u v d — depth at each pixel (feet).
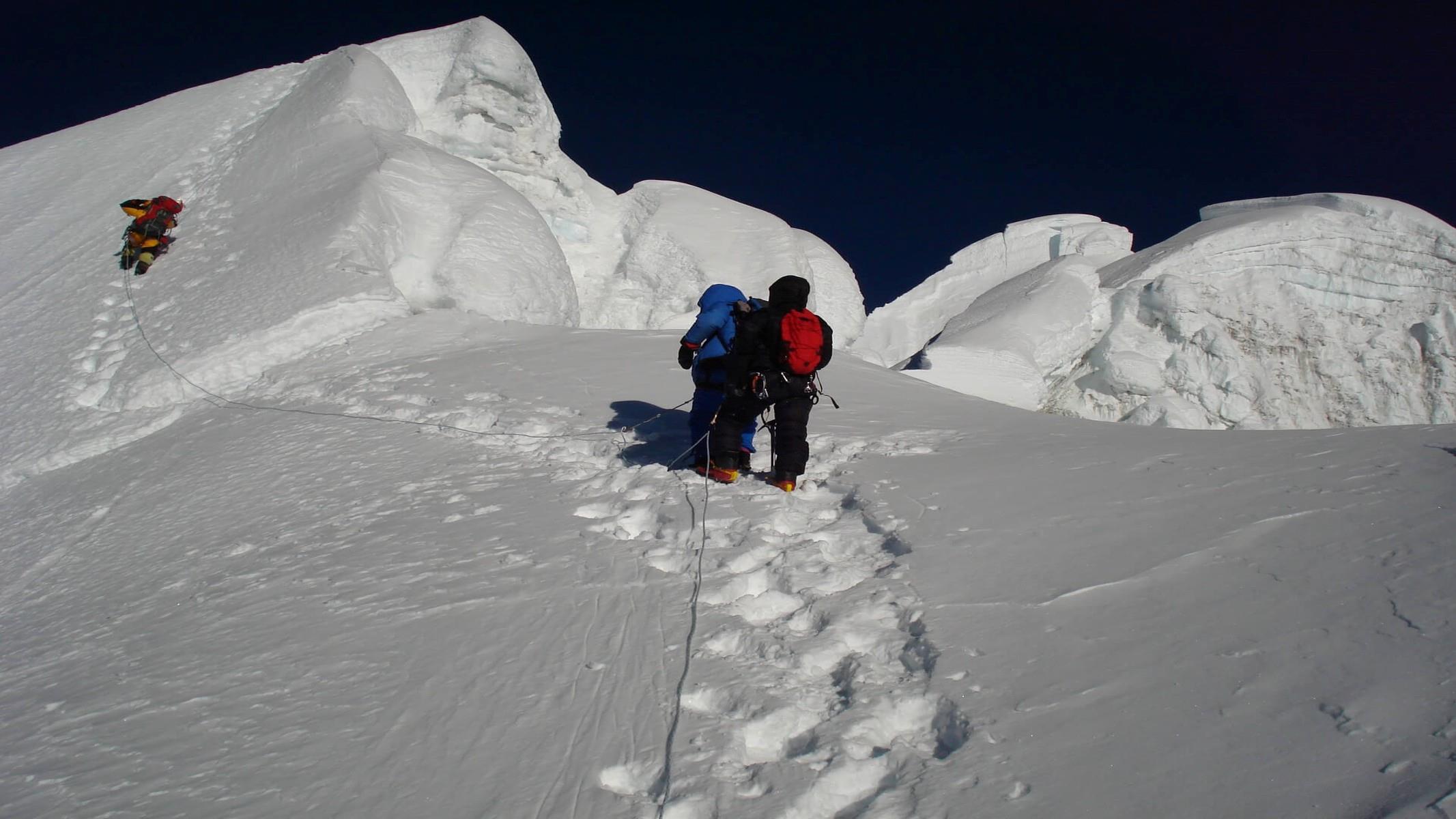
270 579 18.30
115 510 28.35
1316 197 126.31
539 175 91.20
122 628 17.61
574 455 25.25
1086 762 8.96
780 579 14.66
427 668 13.21
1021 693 10.34
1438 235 116.78
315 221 58.39
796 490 19.65
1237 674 10.08
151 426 39.50
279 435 32.32
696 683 11.75
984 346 92.32
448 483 23.76
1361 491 14.80
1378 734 8.61
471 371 37.52
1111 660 10.76
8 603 22.27
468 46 87.35
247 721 12.50
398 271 58.13
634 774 10.15
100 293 57.26
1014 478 18.29
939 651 11.46
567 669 12.64
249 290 50.98
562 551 17.22
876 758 9.71
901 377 37.27
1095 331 103.04
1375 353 113.50
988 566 13.88
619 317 88.89
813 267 93.15
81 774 11.87
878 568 14.70
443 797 10.16
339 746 11.48
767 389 19.24
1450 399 111.75
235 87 92.32
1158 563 13.15
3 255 67.77
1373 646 10.15
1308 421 110.22
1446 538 12.38
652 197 97.60
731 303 21.22
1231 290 116.98
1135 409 101.04
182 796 10.87
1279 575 12.21
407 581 16.67
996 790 8.75
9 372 49.52
